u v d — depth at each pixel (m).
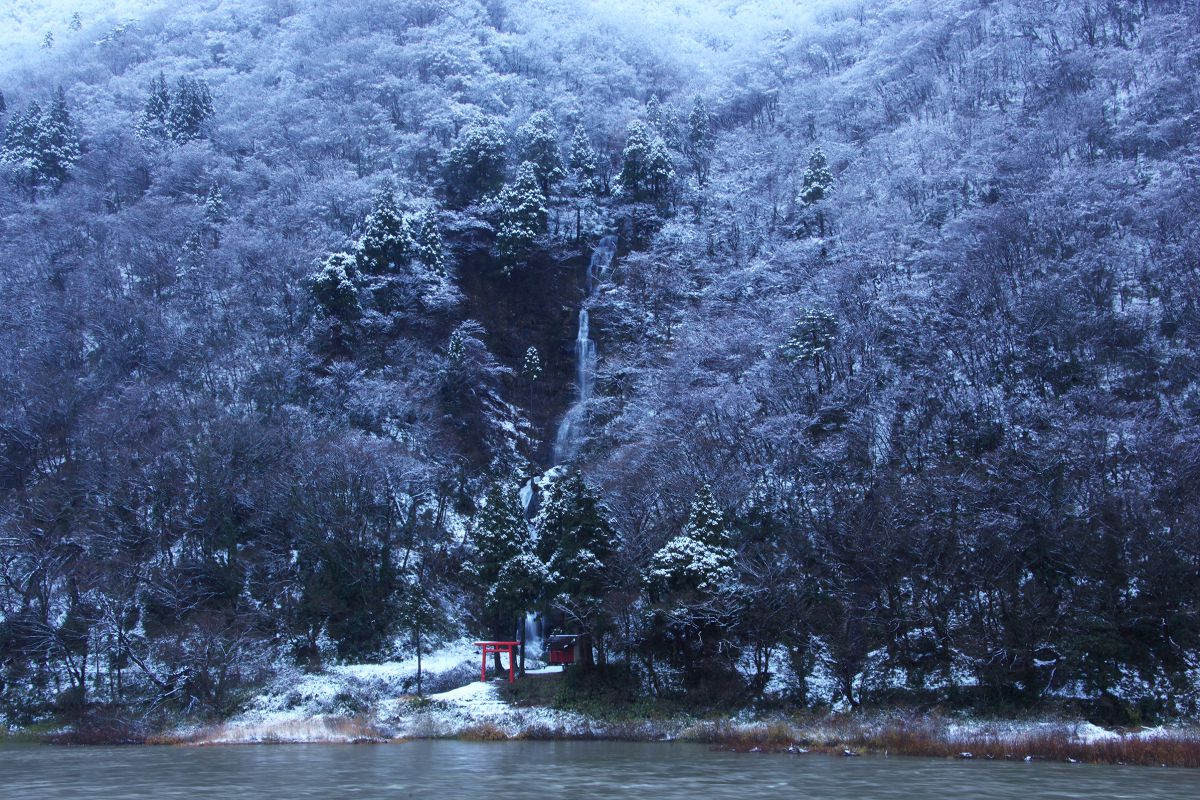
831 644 42.94
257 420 63.59
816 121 107.69
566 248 95.25
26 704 46.62
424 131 105.94
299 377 72.88
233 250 82.44
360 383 71.00
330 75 116.62
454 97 114.50
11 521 53.69
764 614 43.47
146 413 64.81
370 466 58.84
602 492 57.25
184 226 89.19
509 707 44.72
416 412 71.06
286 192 96.38
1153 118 79.00
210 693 46.72
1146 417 49.88
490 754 33.53
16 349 71.81
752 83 124.94
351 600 56.12
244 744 38.91
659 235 95.31
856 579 44.91
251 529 58.62
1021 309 60.53
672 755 32.91
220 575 55.25
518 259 90.88
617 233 98.00
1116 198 68.69
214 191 95.69
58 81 131.75
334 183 91.62
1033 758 31.28
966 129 87.31
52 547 53.59
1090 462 45.59
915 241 75.75
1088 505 43.66
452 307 85.94
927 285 69.38
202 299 80.50
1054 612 40.41
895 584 43.62
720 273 87.62
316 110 109.19
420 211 91.12
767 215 93.19
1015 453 47.84
